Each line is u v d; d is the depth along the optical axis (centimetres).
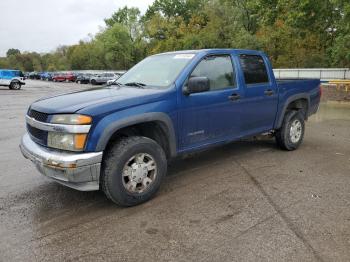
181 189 471
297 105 682
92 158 372
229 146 707
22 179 523
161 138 456
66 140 375
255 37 3719
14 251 324
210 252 317
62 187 486
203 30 4809
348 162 591
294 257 306
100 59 7856
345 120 1090
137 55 7306
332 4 1856
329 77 2547
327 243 328
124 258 310
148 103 420
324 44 2444
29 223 379
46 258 312
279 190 462
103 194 458
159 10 7206
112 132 384
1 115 1273
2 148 730
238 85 539
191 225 368
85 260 309
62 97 434
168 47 5544
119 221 380
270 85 600
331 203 419
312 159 611
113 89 471
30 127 429
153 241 338
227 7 4412
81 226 370
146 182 423
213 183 492
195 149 488
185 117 462
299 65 3525
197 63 483
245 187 475
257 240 335
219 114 508
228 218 382
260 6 2227
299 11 1972
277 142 668
